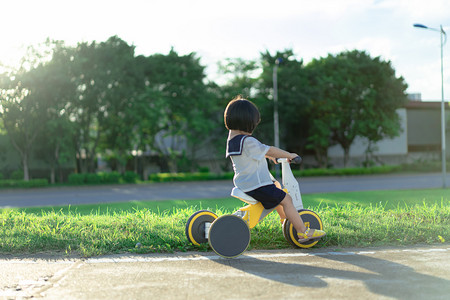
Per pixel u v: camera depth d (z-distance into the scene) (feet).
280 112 108.58
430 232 15.81
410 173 119.75
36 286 9.90
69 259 12.78
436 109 154.51
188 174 103.04
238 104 12.64
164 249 13.87
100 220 19.24
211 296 8.99
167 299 8.84
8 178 99.55
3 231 16.63
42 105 89.71
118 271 11.19
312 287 9.51
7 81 84.43
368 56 124.98
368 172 116.26
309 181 89.51
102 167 139.33
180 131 104.73
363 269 11.07
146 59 101.19
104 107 97.25
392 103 122.21
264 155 12.52
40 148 98.94
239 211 13.20
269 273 10.80
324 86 116.78
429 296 8.81
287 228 13.97
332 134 130.82
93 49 94.99
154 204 40.73
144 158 107.65
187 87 102.73
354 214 20.70
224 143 111.96
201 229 14.07
